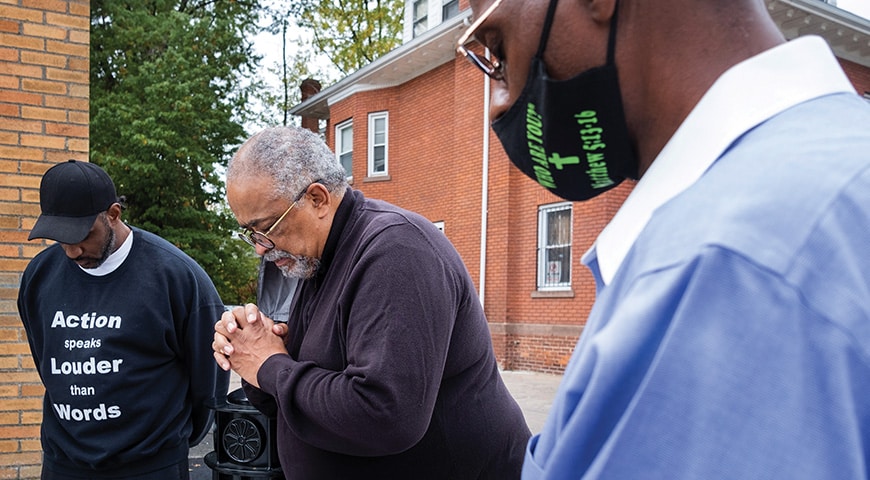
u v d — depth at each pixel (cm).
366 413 133
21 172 324
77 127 337
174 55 1494
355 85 1323
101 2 1548
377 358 134
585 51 61
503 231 998
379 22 2189
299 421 148
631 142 65
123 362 218
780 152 48
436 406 155
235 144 1644
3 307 318
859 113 51
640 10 58
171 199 1546
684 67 57
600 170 71
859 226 43
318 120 1655
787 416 40
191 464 383
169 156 1468
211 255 1594
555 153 70
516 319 985
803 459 40
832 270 42
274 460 200
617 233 60
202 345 230
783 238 43
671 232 49
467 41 74
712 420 41
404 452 152
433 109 1180
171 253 232
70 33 336
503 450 165
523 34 64
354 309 142
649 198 57
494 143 1020
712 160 52
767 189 46
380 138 1306
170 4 1680
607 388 47
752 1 58
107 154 1427
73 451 219
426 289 141
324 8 2164
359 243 153
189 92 1487
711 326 43
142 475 219
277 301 216
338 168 163
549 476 50
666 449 42
